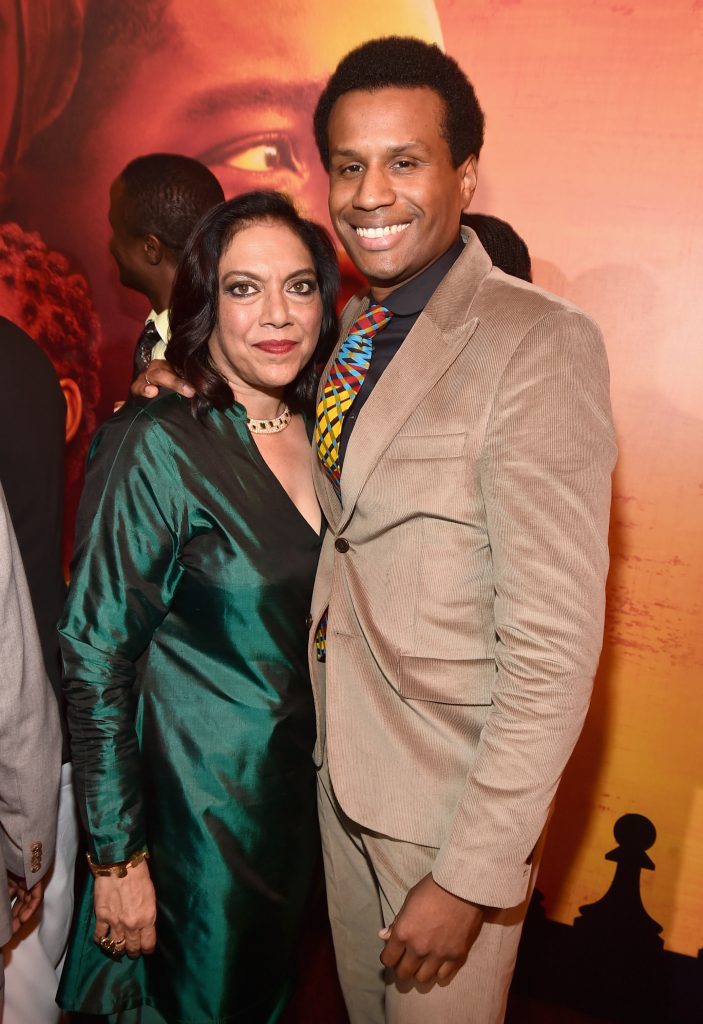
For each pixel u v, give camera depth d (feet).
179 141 7.26
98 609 4.29
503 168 6.45
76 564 4.35
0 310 7.99
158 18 7.14
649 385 6.32
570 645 3.49
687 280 6.12
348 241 4.13
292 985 5.16
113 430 4.41
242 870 4.54
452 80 3.92
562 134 6.26
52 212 7.68
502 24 6.29
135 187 6.75
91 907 4.71
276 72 6.91
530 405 3.52
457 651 3.95
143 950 4.52
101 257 7.60
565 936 7.12
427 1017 4.28
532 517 3.48
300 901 4.88
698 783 6.56
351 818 4.20
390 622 4.01
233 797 4.50
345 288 7.14
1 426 4.67
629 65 6.04
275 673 4.53
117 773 4.35
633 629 6.59
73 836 5.17
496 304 3.82
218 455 4.41
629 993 6.98
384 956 3.95
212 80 7.09
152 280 6.93
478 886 3.64
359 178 3.98
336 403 4.27
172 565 4.42
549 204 6.38
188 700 4.52
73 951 4.74
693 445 6.27
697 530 6.33
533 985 7.30
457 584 3.89
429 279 4.14
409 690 3.98
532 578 3.49
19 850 4.24
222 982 4.59
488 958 4.19
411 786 4.09
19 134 7.66
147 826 4.60
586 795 6.90
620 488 6.50
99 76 7.38
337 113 3.95
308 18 6.75
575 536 3.47
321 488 4.51
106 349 7.73
